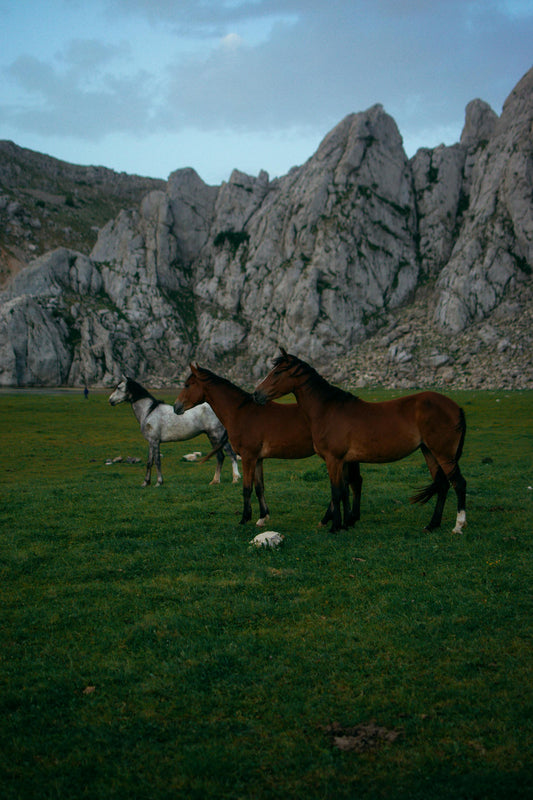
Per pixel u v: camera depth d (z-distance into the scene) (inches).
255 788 141.6
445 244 4205.2
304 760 151.2
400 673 194.7
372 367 3526.1
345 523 405.4
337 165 4473.4
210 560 329.4
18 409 1983.3
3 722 172.7
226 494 543.2
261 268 4564.5
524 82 4126.5
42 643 226.2
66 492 564.4
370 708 173.8
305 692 184.2
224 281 4717.0
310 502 498.3
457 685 185.0
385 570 303.3
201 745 157.8
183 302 4717.0
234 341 4387.3
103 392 3302.2
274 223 4596.5
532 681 185.5
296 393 404.2
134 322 4379.9
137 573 311.0
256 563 320.5
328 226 4259.4
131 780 145.8
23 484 672.4
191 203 5029.5
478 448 977.5
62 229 5689.0
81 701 183.8
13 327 3870.6
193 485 626.2
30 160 7460.6
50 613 253.6
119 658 211.2
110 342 4089.6
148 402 652.7
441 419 369.7
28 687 191.0
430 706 174.6
